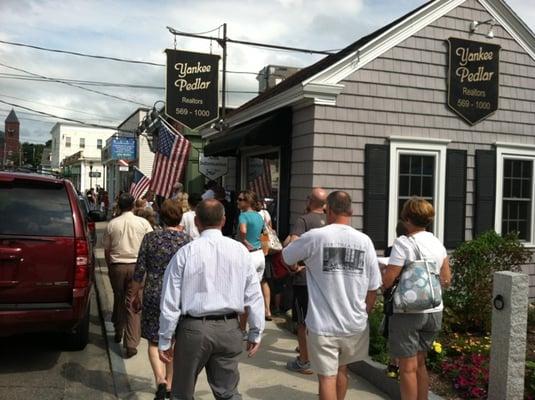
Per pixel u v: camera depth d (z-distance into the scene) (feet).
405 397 12.91
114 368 18.34
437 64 28.78
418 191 28.60
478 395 14.99
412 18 27.91
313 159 26.35
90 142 229.45
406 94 28.14
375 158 27.30
